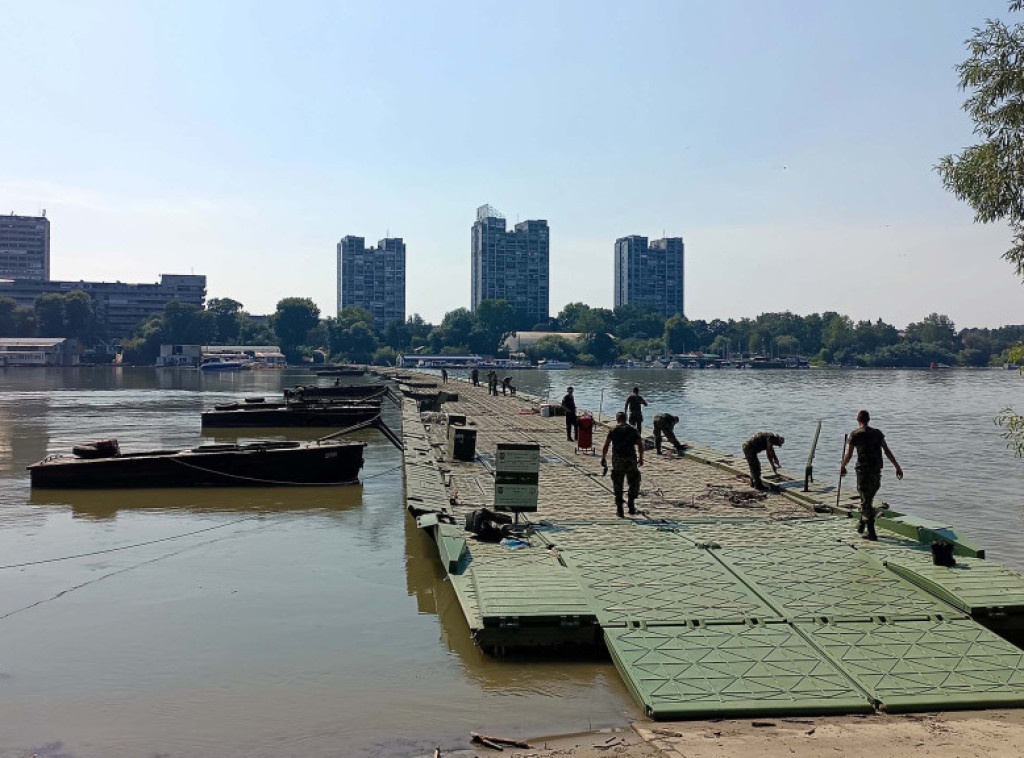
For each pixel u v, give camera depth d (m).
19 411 52.69
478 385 67.38
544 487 18.61
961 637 9.12
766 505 16.33
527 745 7.38
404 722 7.97
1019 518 19.91
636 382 117.44
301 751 7.44
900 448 35.47
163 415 49.66
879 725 7.46
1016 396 81.44
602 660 9.48
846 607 9.97
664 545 12.80
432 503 15.28
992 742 7.04
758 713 7.67
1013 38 12.70
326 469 23.25
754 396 80.12
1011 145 12.75
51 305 185.00
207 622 11.19
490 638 9.44
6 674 9.38
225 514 19.14
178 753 7.42
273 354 182.12
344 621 11.21
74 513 19.14
